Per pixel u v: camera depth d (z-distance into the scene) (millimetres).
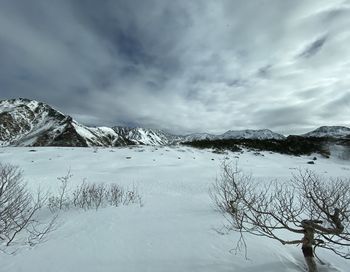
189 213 8250
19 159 36062
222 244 5348
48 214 8398
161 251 4980
